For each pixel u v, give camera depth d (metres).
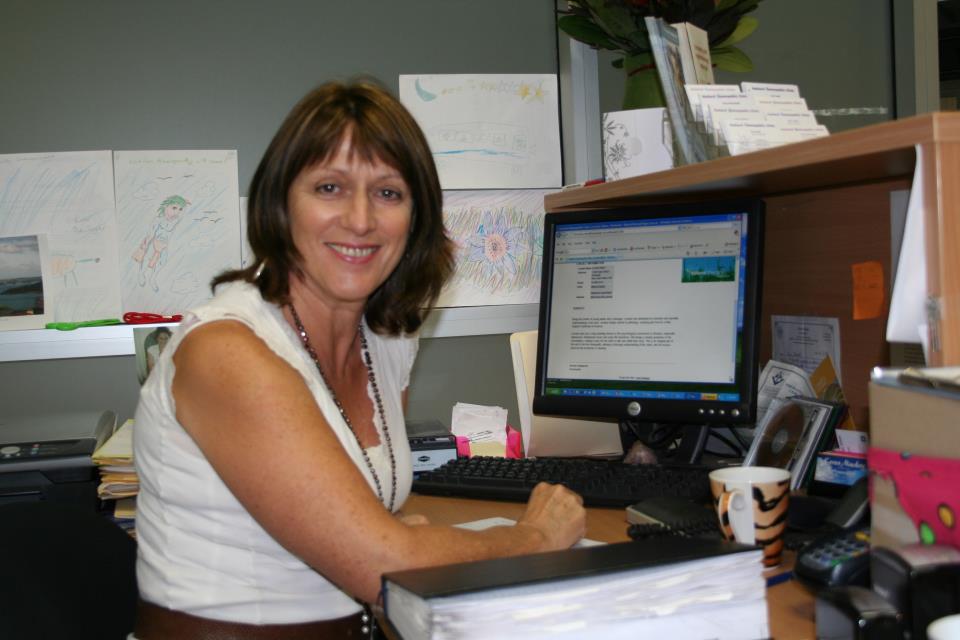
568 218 1.48
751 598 0.66
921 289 0.77
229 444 0.87
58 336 1.69
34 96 1.70
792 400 1.24
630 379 1.39
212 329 0.92
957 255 0.76
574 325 1.46
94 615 1.04
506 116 1.89
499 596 0.60
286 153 1.03
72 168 1.71
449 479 1.32
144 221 1.74
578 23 1.58
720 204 1.32
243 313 0.96
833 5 2.11
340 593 1.02
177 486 0.96
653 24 1.21
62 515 1.08
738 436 1.42
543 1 1.91
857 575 0.76
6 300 1.69
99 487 1.42
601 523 1.12
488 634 0.59
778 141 1.13
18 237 1.69
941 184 0.76
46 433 1.48
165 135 1.75
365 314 1.26
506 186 1.90
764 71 2.09
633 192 1.29
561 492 1.05
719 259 1.33
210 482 0.95
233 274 1.08
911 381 0.67
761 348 1.49
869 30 2.14
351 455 1.00
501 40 1.90
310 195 1.04
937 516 0.62
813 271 1.36
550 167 1.92
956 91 2.22
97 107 1.72
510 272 1.91
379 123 1.03
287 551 0.96
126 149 1.74
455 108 1.87
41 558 1.01
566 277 1.48
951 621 0.53
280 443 0.85
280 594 0.99
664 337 1.37
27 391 1.71
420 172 1.10
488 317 1.90
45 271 1.70
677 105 1.21
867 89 2.15
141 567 1.02
